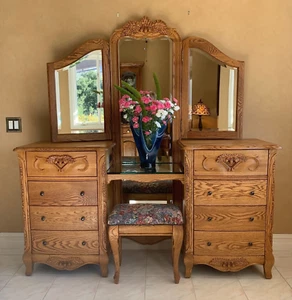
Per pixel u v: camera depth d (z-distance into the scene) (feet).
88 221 7.02
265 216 6.93
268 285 6.88
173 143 8.14
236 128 8.06
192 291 6.64
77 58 7.84
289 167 8.32
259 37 7.97
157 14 7.97
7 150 8.45
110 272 7.45
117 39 7.85
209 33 7.99
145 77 8.01
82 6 7.98
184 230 7.22
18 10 8.01
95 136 8.14
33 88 8.23
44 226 7.08
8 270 7.62
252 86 8.11
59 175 6.91
